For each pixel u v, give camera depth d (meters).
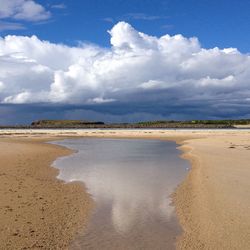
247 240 11.79
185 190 19.98
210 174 23.73
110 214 15.41
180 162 32.69
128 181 23.02
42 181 22.44
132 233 13.07
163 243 12.09
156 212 15.76
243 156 34.00
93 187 21.05
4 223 13.47
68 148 49.78
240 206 15.65
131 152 43.31
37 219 14.18
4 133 96.19
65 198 17.98
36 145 53.78
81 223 14.08
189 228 13.49
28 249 11.25
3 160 32.16
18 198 17.34
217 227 13.20
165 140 70.69
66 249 11.50
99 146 54.09
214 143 52.69
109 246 11.84
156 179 23.70
